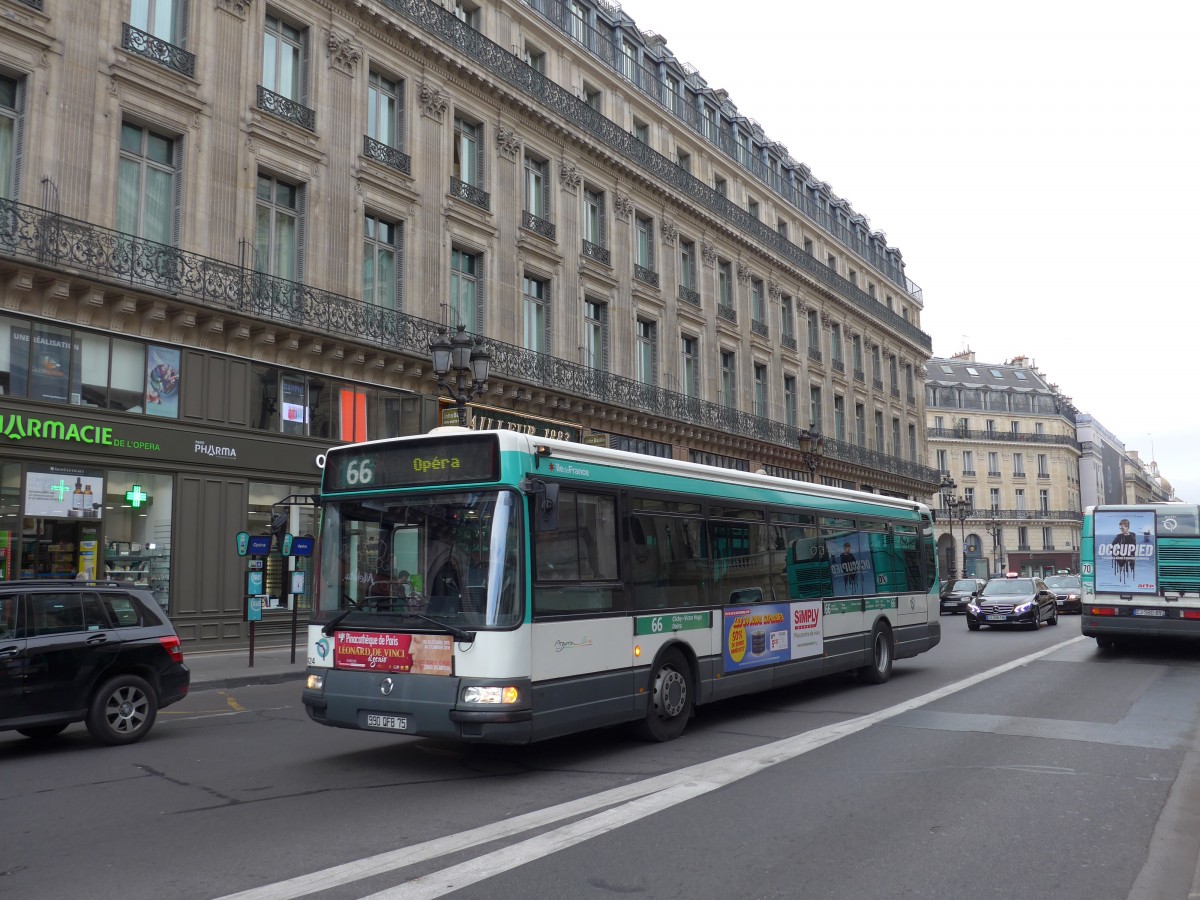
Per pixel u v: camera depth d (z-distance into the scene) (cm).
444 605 791
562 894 501
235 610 1898
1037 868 550
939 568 1677
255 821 654
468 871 538
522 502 800
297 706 1276
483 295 2553
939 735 960
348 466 875
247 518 1934
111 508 1727
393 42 2353
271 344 1983
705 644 1016
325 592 861
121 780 799
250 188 1997
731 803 689
